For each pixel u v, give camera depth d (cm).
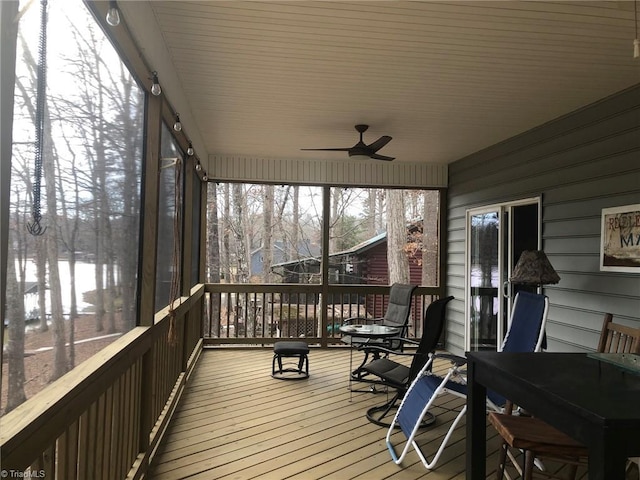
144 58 245
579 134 425
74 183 177
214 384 495
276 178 680
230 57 334
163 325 328
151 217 282
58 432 141
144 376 281
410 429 313
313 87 392
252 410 412
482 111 446
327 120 490
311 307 913
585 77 358
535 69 347
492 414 244
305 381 509
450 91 396
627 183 367
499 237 554
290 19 279
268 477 287
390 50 321
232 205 1153
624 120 374
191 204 498
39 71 139
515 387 200
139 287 280
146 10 248
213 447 331
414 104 432
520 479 287
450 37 300
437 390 307
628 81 362
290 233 1163
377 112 458
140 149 281
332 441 345
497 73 357
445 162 700
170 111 334
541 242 472
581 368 211
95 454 189
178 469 295
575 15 270
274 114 471
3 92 109
